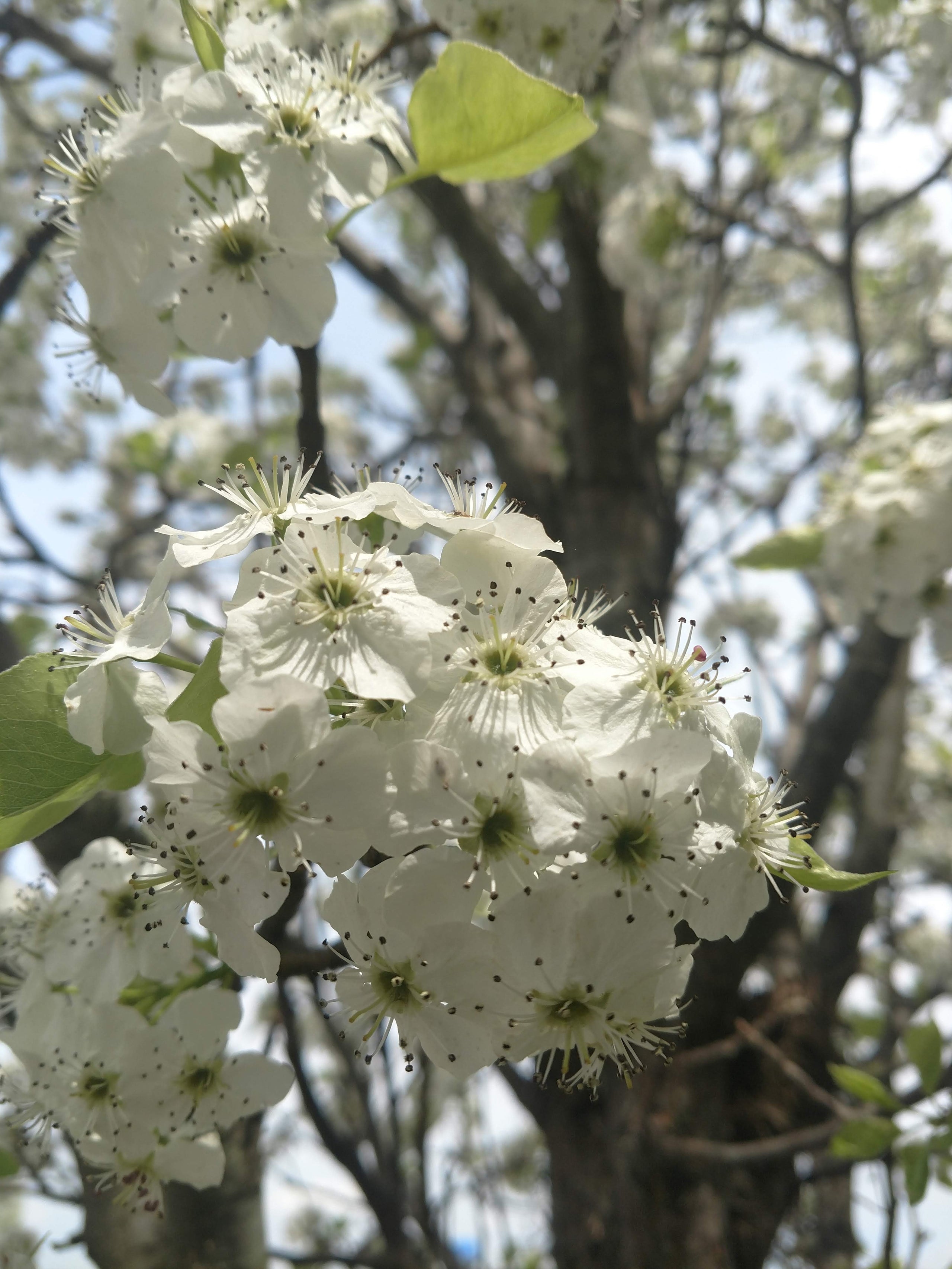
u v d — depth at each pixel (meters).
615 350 0.42
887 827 0.40
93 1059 0.20
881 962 0.55
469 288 0.51
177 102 0.21
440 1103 0.49
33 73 0.42
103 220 0.21
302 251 0.21
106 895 0.21
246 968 0.17
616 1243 0.31
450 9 0.25
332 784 0.16
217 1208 0.24
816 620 0.51
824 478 0.35
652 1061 0.32
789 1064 0.30
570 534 0.41
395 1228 0.32
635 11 0.28
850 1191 0.41
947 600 0.34
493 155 0.21
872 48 0.42
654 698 0.17
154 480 0.53
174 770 0.17
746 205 0.50
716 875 0.17
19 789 0.18
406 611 0.17
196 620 0.19
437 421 0.65
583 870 0.17
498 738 0.17
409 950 0.17
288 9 0.24
